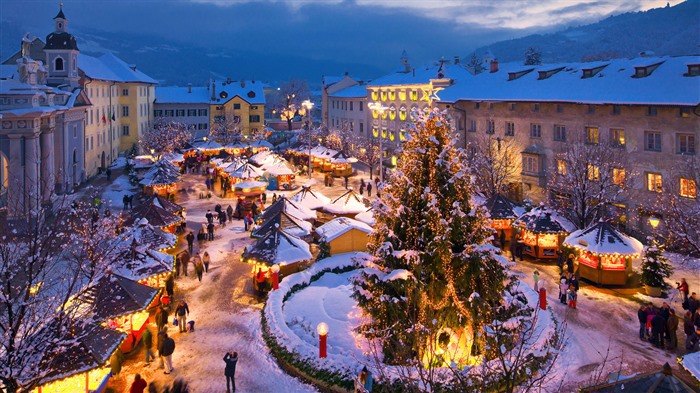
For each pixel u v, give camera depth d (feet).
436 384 46.50
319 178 229.86
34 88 136.15
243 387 60.59
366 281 60.95
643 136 120.16
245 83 382.83
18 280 62.18
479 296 56.54
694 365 49.29
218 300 87.45
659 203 113.39
